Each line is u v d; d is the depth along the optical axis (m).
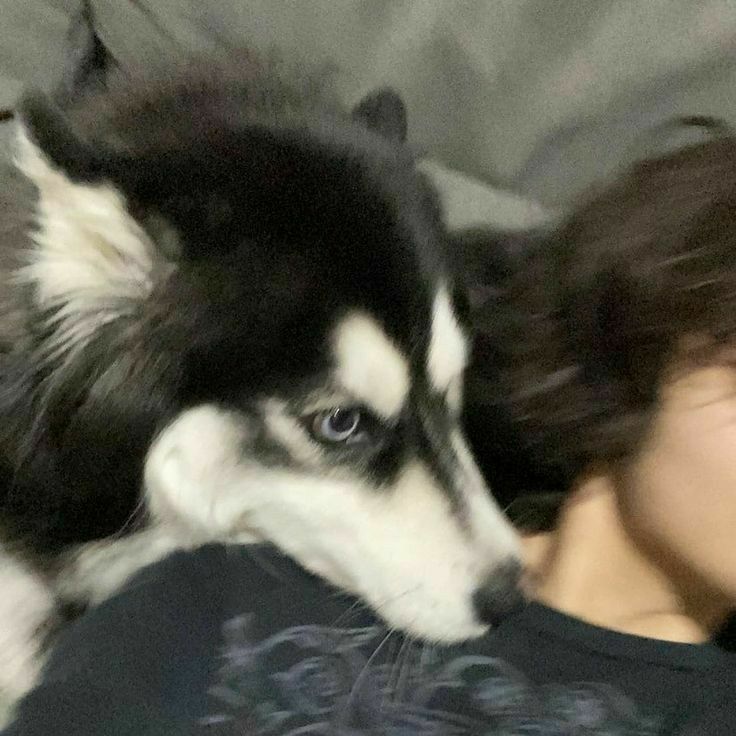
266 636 0.61
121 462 0.65
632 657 0.60
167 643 0.60
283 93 0.71
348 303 0.61
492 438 0.70
